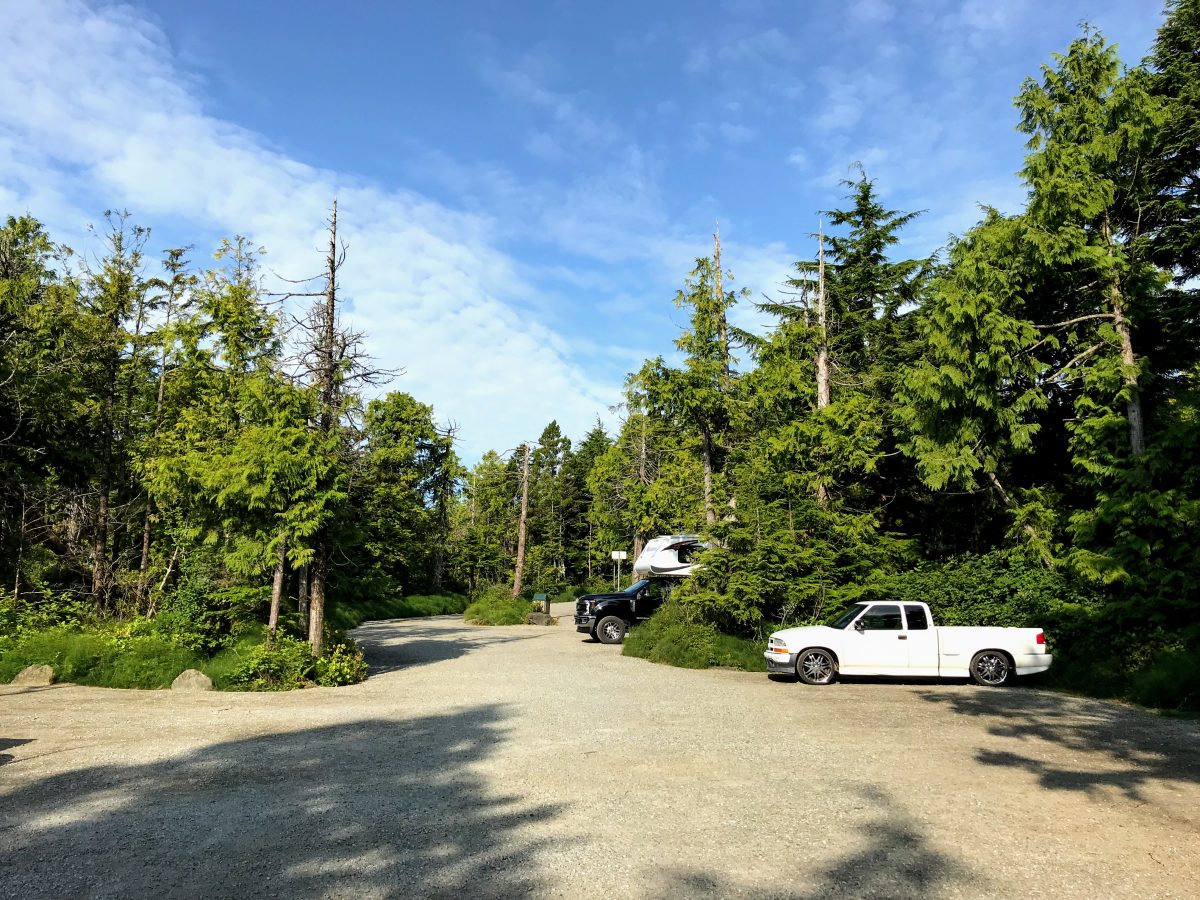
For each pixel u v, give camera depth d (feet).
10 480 66.23
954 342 55.93
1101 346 54.13
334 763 24.97
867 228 91.76
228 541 51.13
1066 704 37.11
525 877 15.12
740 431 73.05
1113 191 52.08
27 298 69.56
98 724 31.78
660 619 63.10
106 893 14.38
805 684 44.78
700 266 70.64
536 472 198.49
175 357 66.64
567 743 28.12
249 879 15.06
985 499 67.46
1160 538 47.96
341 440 53.26
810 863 15.90
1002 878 15.08
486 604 119.24
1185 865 15.78
